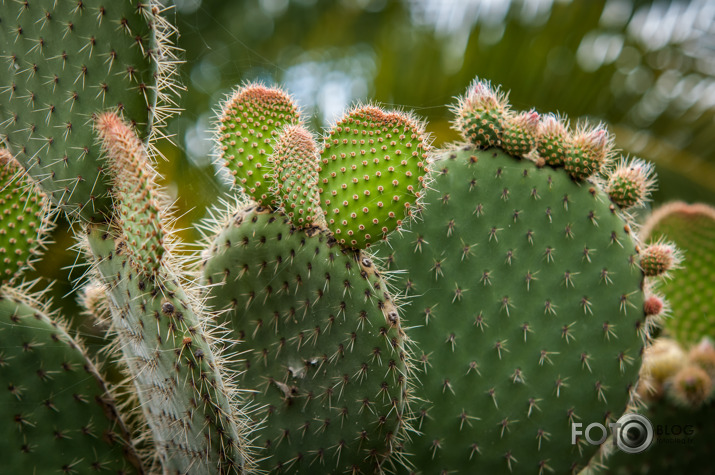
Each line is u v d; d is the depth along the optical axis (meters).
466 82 1.96
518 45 1.93
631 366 1.37
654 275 1.41
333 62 2.23
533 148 1.39
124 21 1.24
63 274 1.67
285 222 1.30
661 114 2.05
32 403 1.25
